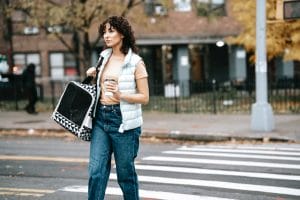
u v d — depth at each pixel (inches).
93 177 195.3
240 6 846.5
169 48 1221.7
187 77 1189.1
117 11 775.7
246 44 853.8
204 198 269.3
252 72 1267.2
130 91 197.0
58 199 274.1
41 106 941.8
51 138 590.2
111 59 201.8
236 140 523.8
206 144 520.7
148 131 575.2
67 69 1272.1
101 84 199.3
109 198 273.1
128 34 200.2
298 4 501.0
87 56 860.0
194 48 1257.4
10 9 793.6
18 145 522.9
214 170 350.3
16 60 1290.6
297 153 422.6
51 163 397.1
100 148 197.3
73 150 475.2
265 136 510.9
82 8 741.9
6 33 1157.1
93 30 1117.1
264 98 542.6
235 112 762.2
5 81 1049.5
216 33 1200.8
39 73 1283.2
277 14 513.0
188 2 855.1
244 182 308.2
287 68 1200.2
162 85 906.7
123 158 198.2
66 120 197.2
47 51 1273.4
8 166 387.5
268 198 267.9
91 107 196.7
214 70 1282.0
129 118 195.9
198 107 839.7
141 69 198.2
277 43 804.6
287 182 306.5
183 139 552.7
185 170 352.5
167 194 280.2
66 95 198.4
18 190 299.4
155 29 912.9
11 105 971.3
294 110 740.7
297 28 780.0
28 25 841.5
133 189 204.4
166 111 813.2
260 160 388.8
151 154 436.5
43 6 762.8
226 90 904.3
